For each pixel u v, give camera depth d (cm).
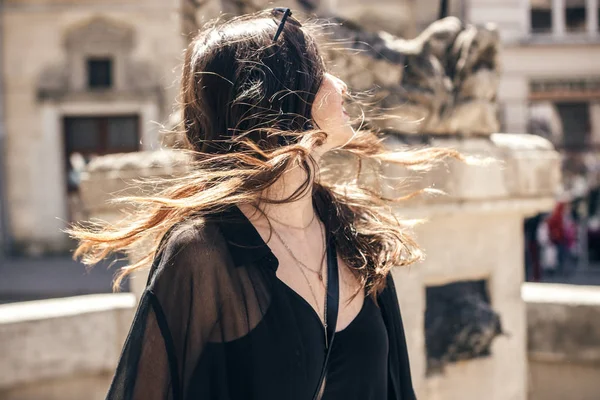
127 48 1418
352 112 187
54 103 1410
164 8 1407
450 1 266
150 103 1416
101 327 240
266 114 111
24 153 1418
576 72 1395
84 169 211
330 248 120
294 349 105
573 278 1108
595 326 247
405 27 276
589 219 1318
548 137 1405
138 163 200
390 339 123
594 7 1411
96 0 1401
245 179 111
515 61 1395
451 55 218
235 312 105
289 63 112
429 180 195
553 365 257
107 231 122
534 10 1412
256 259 107
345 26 216
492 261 227
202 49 116
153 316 105
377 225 129
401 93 201
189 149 120
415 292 207
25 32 1409
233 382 104
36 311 236
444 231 213
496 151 215
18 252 1413
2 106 1410
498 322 226
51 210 1423
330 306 111
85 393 238
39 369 229
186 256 105
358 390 112
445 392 216
